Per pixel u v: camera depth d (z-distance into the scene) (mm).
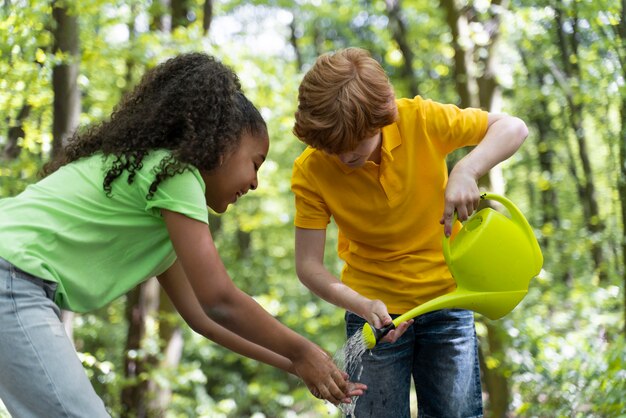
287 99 7801
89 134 1978
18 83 4855
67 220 1837
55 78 4996
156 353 7398
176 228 1828
